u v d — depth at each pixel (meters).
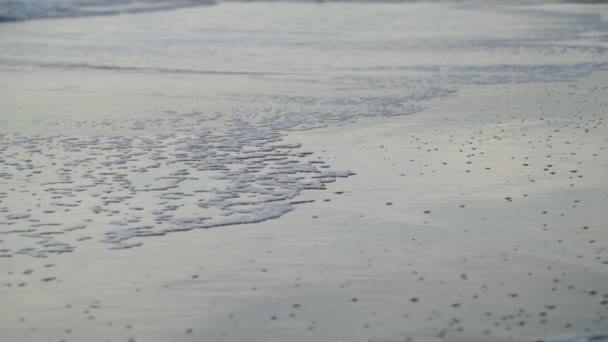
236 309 8.66
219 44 38.91
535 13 56.97
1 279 9.67
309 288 9.19
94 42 39.66
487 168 14.34
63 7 57.62
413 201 12.51
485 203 12.34
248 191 13.20
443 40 39.38
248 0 77.75
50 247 10.80
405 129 17.86
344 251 10.38
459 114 19.56
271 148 16.19
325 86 25.16
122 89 25.08
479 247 10.44
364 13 61.41
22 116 20.39
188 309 8.70
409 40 39.84
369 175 14.04
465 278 9.40
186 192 13.21
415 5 71.44
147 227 11.53
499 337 7.86
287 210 12.18
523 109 20.00
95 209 12.42
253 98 22.91
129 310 8.71
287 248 10.55
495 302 8.70
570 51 33.09
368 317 8.38
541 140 16.42
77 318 8.55
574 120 18.38
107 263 10.15
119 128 18.59
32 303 8.96
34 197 13.12
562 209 11.96
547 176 13.76
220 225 11.55
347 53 34.62
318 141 16.78
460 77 26.42
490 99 21.75
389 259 10.06
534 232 10.98
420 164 14.73
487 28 45.84
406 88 24.30
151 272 9.81
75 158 15.72
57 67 30.64
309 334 8.02
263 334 8.05
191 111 20.77
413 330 8.05
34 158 15.78
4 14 51.75
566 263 9.82
